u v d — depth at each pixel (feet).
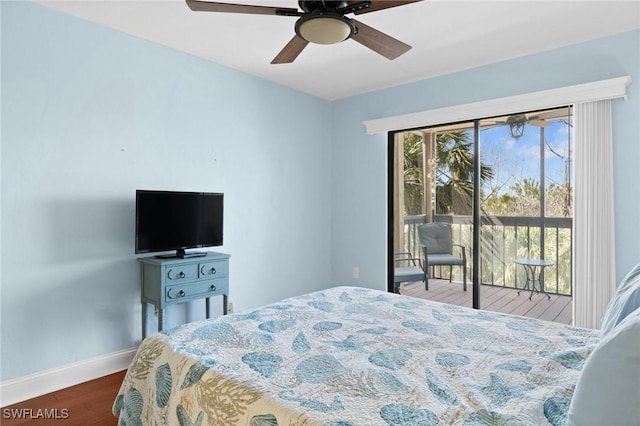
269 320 6.41
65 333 8.79
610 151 9.60
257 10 5.83
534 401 3.81
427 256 13.29
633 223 9.39
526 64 10.94
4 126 7.93
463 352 5.13
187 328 6.00
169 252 10.84
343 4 5.66
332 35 6.07
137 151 9.97
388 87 13.85
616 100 9.59
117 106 9.59
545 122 10.98
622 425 2.80
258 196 12.94
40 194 8.41
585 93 9.78
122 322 9.73
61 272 8.73
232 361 4.84
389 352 5.13
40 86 8.39
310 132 14.76
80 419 7.43
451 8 8.40
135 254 9.96
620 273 9.56
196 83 11.20
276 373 4.51
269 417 3.76
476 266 12.24
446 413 3.65
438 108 12.62
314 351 5.16
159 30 9.54
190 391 4.53
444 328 6.10
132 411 5.24
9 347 8.02
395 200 14.03
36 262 8.38
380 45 7.02
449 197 12.84
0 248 7.91
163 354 5.29
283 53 7.43
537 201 11.16
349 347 5.32
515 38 9.90
